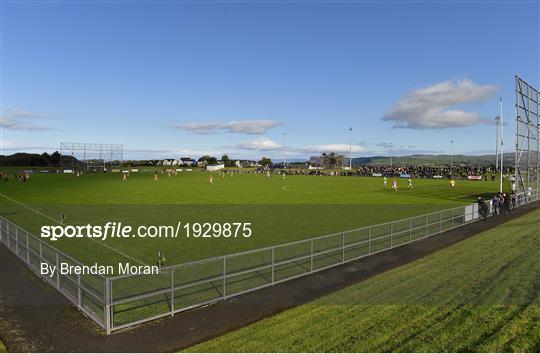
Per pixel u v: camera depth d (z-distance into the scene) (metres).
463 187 69.62
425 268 16.52
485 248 19.67
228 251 21.11
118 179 89.81
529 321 10.49
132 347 9.91
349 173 130.25
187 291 14.41
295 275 16.25
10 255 18.83
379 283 14.55
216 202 43.84
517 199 39.84
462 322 10.59
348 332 10.30
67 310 12.14
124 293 14.11
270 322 11.19
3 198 46.84
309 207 39.84
